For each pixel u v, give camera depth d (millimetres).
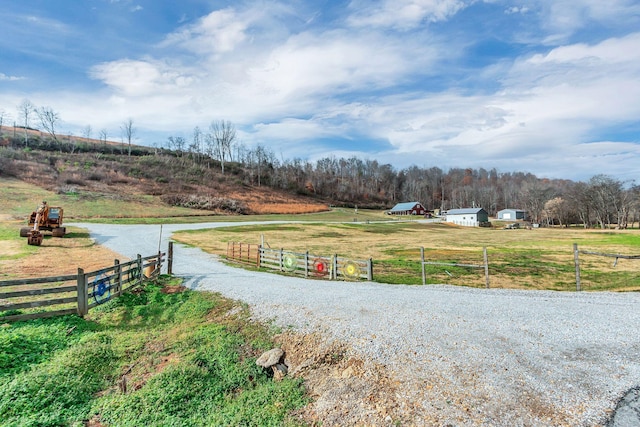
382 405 6824
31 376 7859
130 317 12312
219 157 150375
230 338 10461
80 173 83250
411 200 152250
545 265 24484
